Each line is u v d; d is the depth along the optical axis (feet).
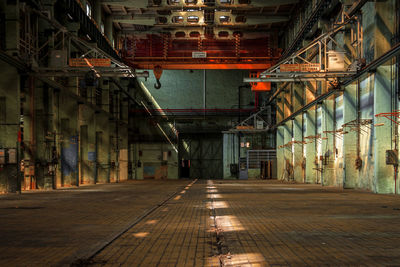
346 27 85.61
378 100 67.31
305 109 121.80
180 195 63.05
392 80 66.80
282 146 157.69
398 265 15.65
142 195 64.28
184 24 144.66
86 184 121.80
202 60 153.69
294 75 79.82
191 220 30.78
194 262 16.74
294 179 135.74
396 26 65.87
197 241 21.74
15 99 75.82
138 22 146.61
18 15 76.43
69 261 17.03
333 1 93.35
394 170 66.23
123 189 87.30
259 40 160.76
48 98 89.61
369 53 74.28
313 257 17.22
